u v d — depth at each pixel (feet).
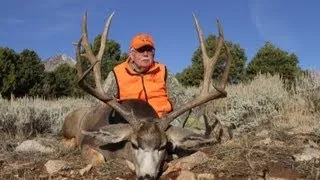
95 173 7.91
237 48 35.83
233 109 13.04
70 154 9.36
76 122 10.25
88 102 19.80
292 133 9.87
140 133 7.40
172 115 7.82
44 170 8.18
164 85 9.71
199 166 7.80
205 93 8.19
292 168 7.59
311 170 7.45
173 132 7.85
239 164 7.78
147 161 7.30
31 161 8.77
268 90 14.14
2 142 10.36
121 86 9.49
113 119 8.89
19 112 13.67
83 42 8.48
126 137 7.82
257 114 12.69
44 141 10.62
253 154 8.15
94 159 8.50
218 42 8.31
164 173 7.64
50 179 7.77
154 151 7.36
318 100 12.57
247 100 13.33
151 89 9.53
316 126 10.23
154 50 9.48
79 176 7.84
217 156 8.16
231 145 8.66
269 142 8.87
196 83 36.01
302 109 12.36
